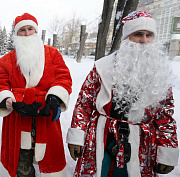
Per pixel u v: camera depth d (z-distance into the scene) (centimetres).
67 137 122
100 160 114
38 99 133
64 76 142
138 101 104
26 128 133
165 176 171
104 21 386
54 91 129
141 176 115
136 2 321
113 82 107
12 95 128
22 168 143
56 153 145
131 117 110
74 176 129
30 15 142
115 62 109
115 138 113
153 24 111
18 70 134
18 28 139
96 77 117
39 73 134
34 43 136
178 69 635
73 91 446
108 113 116
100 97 114
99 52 405
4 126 145
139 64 103
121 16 342
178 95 416
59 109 129
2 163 146
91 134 118
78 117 120
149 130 115
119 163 112
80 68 902
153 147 116
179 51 1090
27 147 134
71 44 2867
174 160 111
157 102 105
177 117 298
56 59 145
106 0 371
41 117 135
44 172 144
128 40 112
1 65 139
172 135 112
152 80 102
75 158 123
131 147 111
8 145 142
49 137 141
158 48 107
